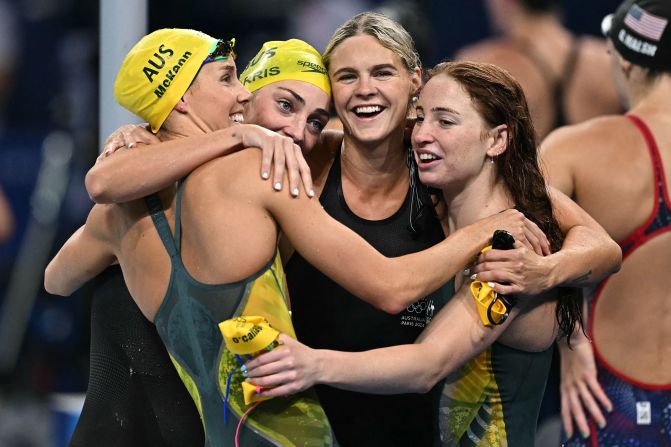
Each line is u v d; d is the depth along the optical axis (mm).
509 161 13570
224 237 12125
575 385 16438
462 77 13273
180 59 12938
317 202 12523
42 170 24312
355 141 14312
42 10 27641
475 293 12852
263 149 12383
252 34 26047
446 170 13289
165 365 13367
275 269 12484
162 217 12633
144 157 12375
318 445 12430
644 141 16078
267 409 12375
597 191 16062
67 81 26266
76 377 22969
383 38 14156
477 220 13609
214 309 12281
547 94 22656
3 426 20797
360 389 12336
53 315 23391
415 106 14203
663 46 16234
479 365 13688
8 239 25156
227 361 12336
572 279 13258
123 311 13531
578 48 22703
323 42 26766
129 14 16484
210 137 12578
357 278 12398
